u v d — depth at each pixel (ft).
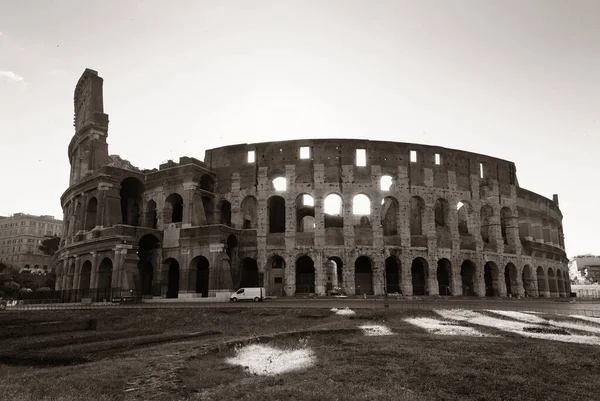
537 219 315.99
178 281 258.57
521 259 287.48
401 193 252.83
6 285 387.34
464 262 274.16
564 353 74.28
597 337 94.17
